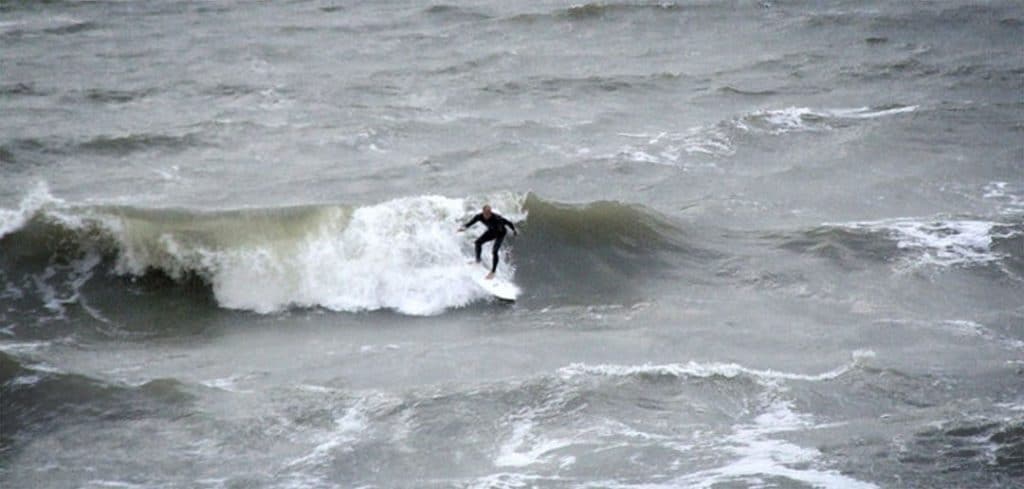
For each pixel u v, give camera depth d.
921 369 85.00
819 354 88.12
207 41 161.88
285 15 174.12
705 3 181.12
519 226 106.94
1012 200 117.25
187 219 103.19
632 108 142.12
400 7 179.00
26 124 130.75
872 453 73.06
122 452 75.06
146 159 123.44
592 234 107.19
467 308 99.62
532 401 79.62
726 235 109.69
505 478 71.19
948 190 119.81
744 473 70.94
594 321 95.94
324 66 153.75
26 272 101.62
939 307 96.31
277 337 94.44
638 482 70.44
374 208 103.69
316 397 80.56
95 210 104.06
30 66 150.12
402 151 127.38
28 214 104.06
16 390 81.06
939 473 70.88
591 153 127.50
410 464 73.06
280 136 130.25
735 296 99.62
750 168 125.38
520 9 178.00
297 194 115.25
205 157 124.31
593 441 75.00
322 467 72.81
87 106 137.62
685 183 120.94
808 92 148.25
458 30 169.38
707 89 148.88
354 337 94.06
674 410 78.75
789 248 106.88
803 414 78.56
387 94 144.38
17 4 174.38
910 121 137.25
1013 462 71.88
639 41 167.38
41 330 94.94
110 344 93.31
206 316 98.50
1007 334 91.56
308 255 101.88
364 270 101.44
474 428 76.69
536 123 135.50
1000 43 165.75
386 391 81.62
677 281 102.75
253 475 72.00
